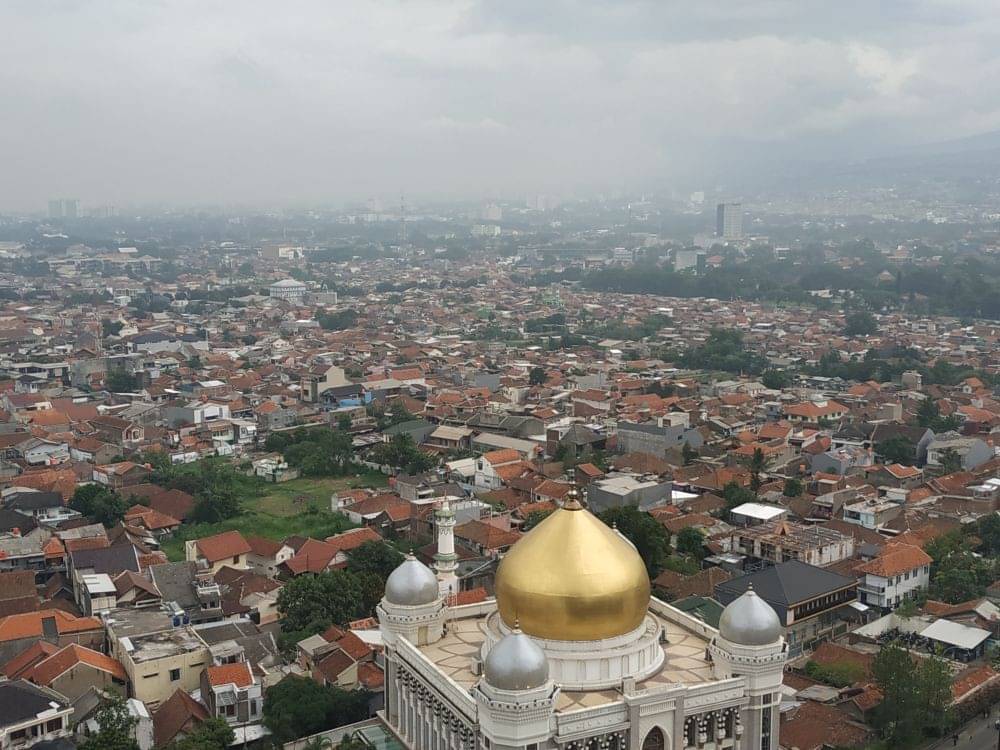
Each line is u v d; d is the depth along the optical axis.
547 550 82.62
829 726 113.75
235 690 116.94
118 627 133.62
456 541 175.88
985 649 136.88
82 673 119.44
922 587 155.75
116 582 149.12
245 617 149.62
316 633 136.88
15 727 108.31
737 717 83.62
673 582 153.50
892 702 113.19
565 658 80.94
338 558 169.25
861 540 171.00
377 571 164.25
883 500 195.38
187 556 169.12
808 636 141.75
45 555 165.12
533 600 81.19
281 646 135.38
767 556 163.38
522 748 74.38
